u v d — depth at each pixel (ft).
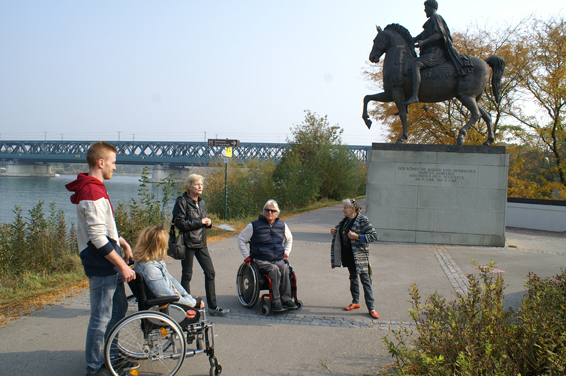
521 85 64.23
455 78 31.48
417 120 68.28
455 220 31.83
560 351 8.69
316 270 23.53
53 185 199.11
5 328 14.33
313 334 14.08
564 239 38.50
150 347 10.82
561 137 64.90
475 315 10.37
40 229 26.81
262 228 16.66
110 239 10.77
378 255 27.58
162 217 34.53
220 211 54.70
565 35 60.49
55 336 13.64
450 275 22.40
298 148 97.25
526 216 48.75
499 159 31.01
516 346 9.55
